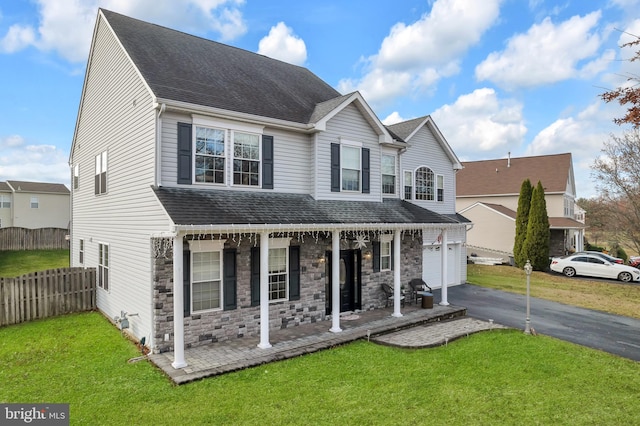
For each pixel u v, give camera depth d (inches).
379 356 331.6
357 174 495.5
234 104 394.3
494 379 282.2
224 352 332.5
